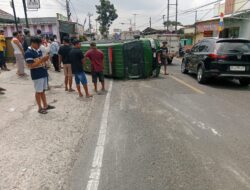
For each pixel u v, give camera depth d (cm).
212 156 278
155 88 641
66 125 376
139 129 359
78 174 245
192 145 306
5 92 577
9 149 296
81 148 300
